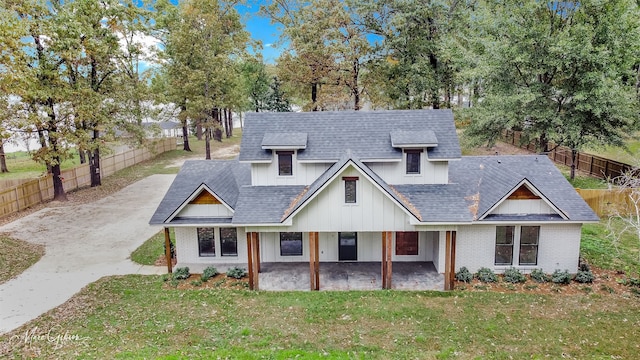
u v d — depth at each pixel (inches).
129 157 1643.7
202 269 711.7
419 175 704.4
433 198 659.4
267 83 2524.6
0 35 676.1
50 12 1007.6
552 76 1083.9
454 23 1327.5
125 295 613.3
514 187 645.3
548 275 669.3
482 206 660.1
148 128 1368.1
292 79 1537.9
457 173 755.4
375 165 705.6
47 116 1042.1
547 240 666.2
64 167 1644.9
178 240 732.7
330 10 1422.2
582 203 669.9
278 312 556.4
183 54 1585.9
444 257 681.0
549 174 733.9
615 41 968.9
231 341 481.7
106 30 1154.0
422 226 610.9
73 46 1027.3
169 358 438.6
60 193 1151.0
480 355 455.2
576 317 535.8
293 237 737.0
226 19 1913.1
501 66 1068.5
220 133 2369.6
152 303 585.3
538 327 512.7
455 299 591.2
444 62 1359.5
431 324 522.0
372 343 479.2
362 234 732.0
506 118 1064.8
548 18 1099.9
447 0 1348.4
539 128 1073.5
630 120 1004.6
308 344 476.7
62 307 575.2
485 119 1064.8
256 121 761.6
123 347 465.4
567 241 665.0
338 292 618.8
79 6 1074.1
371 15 1391.5
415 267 711.1
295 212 601.6
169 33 1694.1
